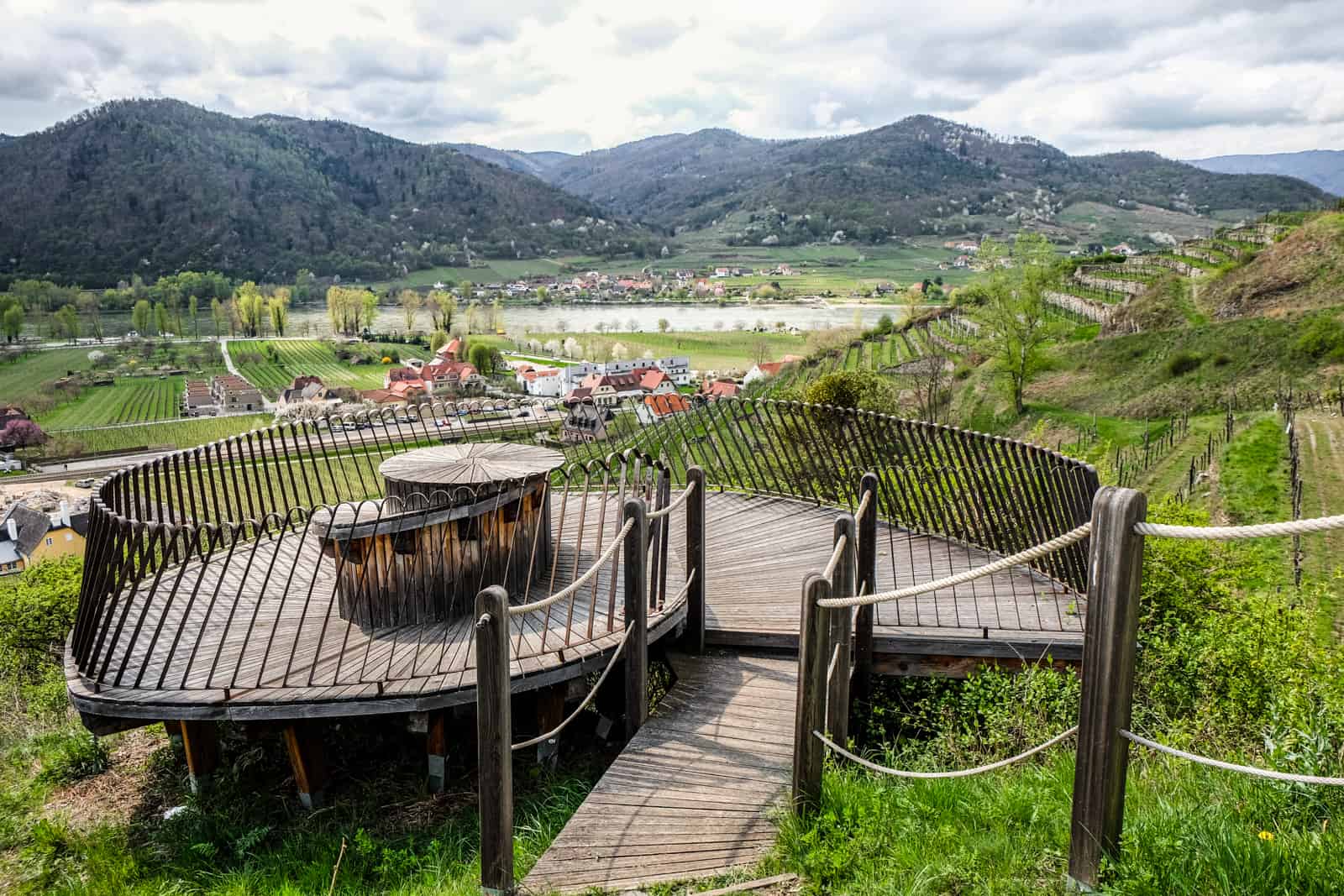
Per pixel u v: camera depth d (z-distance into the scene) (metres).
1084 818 3.26
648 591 7.20
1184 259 98.69
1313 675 7.05
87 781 6.75
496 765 3.95
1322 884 2.99
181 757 6.95
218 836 5.71
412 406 10.38
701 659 6.73
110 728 5.87
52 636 12.97
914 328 89.31
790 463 10.81
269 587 7.62
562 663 5.82
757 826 4.43
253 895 4.96
